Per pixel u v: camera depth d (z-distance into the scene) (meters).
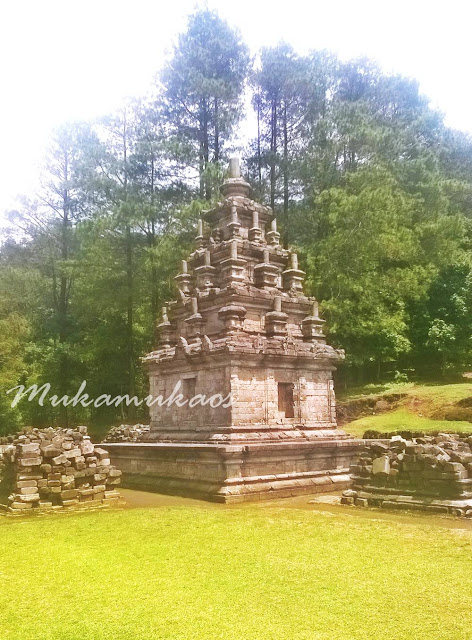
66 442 18.97
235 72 45.12
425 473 16.25
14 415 44.94
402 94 51.22
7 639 6.78
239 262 23.23
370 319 40.56
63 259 50.50
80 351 45.47
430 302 47.75
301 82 43.72
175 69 44.62
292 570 9.60
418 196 42.72
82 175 43.78
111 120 45.62
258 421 21.33
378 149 41.62
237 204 25.41
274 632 6.84
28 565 10.30
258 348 21.33
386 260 43.19
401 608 7.65
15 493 17.33
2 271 50.59
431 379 46.91
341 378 49.47
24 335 42.25
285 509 16.70
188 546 11.62
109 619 7.36
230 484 19.05
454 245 45.31
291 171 42.59
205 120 45.34
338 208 36.78
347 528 13.38
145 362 25.84
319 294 38.66
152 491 22.05
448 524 13.91
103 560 10.55
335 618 7.29
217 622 7.19
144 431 29.70
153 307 43.09
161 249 38.25
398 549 11.12
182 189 43.19
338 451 22.62
